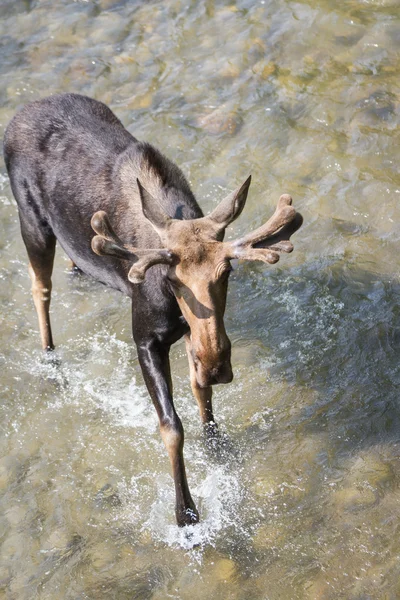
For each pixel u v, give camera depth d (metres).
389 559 12.55
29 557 13.26
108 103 23.31
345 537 12.96
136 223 13.78
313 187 20.17
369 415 15.04
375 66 23.50
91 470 14.64
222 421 15.30
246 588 12.47
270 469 14.32
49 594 12.69
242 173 20.72
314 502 13.63
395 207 19.42
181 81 23.84
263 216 19.45
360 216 19.33
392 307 17.12
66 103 16.02
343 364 16.12
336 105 22.36
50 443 15.23
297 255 18.61
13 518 13.87
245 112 22.53
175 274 11.43
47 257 16.36
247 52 24.50
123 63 24.73
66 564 13.09
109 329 17.55
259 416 15.30
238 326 17.25
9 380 16.55
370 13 25.30
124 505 13.97
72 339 17.42
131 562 13.04
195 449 14.88
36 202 15.73
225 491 14.02
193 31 25.66
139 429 15.37
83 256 15.25
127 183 14.22
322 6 25.80
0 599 12.66
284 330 17.00
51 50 25.53
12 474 14.65
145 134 22.09
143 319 13.36
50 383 16.44
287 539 13.10
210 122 22.33
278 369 16.19
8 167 16.19
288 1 26.23
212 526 13.42
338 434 14.77
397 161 20.61
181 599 12.42
